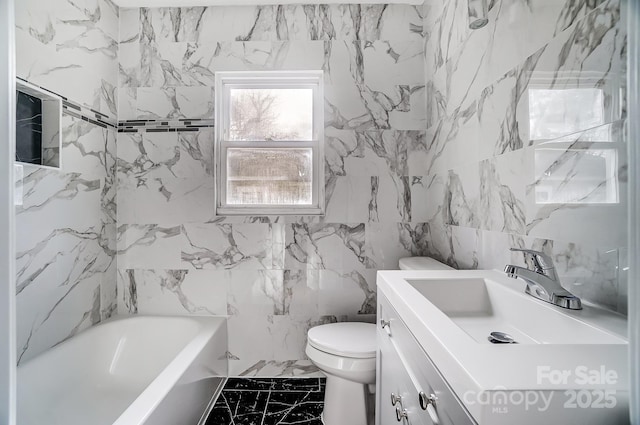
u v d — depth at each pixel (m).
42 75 1.58
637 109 0.50
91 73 1.92
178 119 2.16
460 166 1.62
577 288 0.89
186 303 2.17
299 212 2.22
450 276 1.20
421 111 2.14
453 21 1.70
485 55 1.37
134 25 2.18
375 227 2.13
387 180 2.14
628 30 0.51
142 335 2.04
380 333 1.27
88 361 1.81
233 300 2.15
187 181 2.15
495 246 1.31
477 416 0.48
